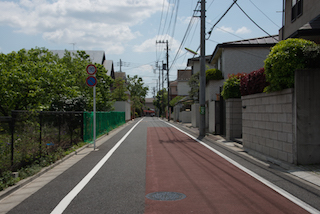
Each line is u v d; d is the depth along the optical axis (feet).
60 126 31.71
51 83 42.42
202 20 55.57
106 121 62.39
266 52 65.87
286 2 49.16
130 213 13.67
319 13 37.63
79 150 34.63
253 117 32.83
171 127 84.74
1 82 37.40
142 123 116.06
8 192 17.06
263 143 29.94
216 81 69.10
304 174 20.98
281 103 25.96
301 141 23.49
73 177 21.38
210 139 48.57
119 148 37.50
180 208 14.30
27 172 21.11
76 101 45.09
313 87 23.54
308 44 23.58
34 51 47.57
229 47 66.13
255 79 31.91
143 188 18.11
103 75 72.08
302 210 13.98
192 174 21.99
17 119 21.42
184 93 167.22
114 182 19.67
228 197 16.08
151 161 27.76
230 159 28.60
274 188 17.88
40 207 14.70
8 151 19.79
